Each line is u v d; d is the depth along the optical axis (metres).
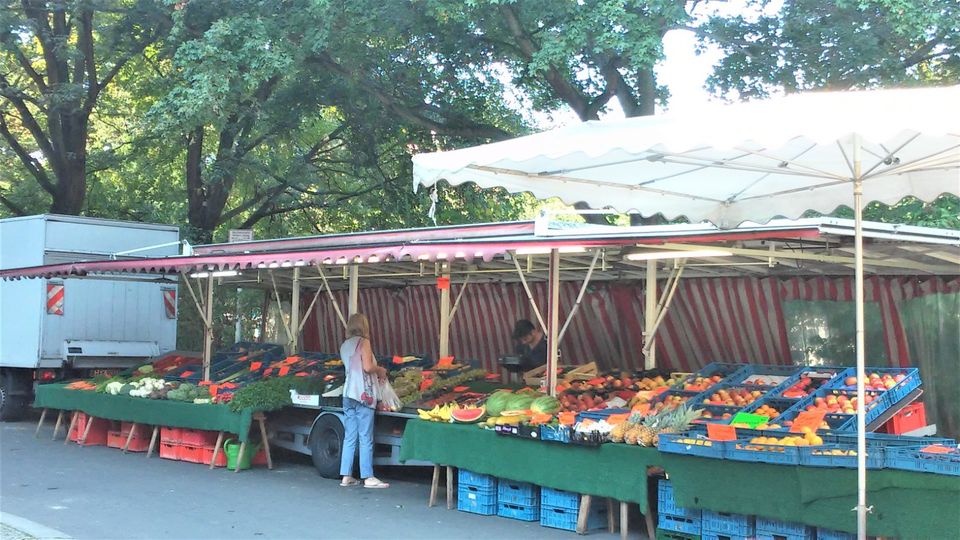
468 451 8.96
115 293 16.98
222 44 16.33
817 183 8.03
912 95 5.02
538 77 19.38
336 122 25.62
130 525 8.31
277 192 23.84
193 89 15.74
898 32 12.96
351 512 9.02
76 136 21.69
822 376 8.95
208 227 22.86
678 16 14.05
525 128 21.73
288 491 10.14
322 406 11.09
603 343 14.19
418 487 10.55
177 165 25.69
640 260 10.94
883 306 11.03
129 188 25.78
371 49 18.89
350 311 12.46
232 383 12.49
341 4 16.28
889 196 7.87
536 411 8.71
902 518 6.22
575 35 14.05
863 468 5.94
